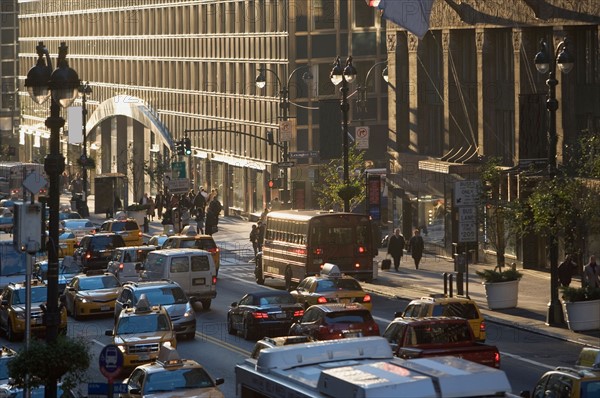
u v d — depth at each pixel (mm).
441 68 155250
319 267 123750
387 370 35969
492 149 142000
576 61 126312
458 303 79562
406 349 62219
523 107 122625
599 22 120938
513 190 127000
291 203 193500
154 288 97688
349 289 101062
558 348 85375
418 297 115875
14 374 58062
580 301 91125
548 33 131875
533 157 122500
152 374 63688
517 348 85438
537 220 97062
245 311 94750
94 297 109812
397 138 163500
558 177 105125
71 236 156875
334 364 41625
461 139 150125
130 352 82312
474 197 109000
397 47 162625
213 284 114000
